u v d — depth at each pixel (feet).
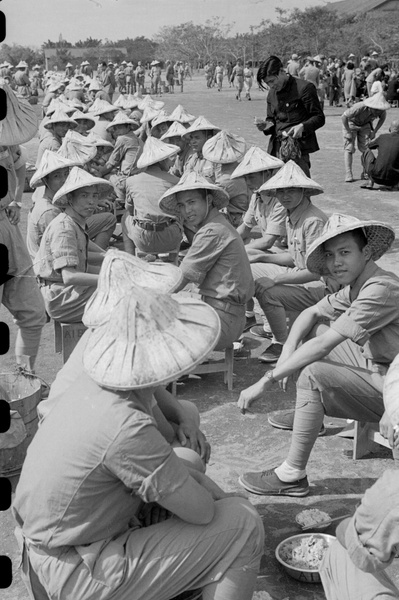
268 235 20.11
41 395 14.96
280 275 18.03
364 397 12.72
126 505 9.19
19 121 15.89
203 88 152.97
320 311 14.10
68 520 8.85
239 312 16.97
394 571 11.23
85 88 72.79
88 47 158.20
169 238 25.73
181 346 8.95
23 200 38.52
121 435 8.65
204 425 16.02
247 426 15.98
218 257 16.47
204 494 9.25
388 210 35.53
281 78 27.63
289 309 18.39
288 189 17.19
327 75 97.81
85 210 17.87
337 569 8.89
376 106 41.52
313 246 12.41
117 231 32.91
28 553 9.29
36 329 17.25
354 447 14.48
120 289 10.50
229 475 14.14
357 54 187.83
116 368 8.84
